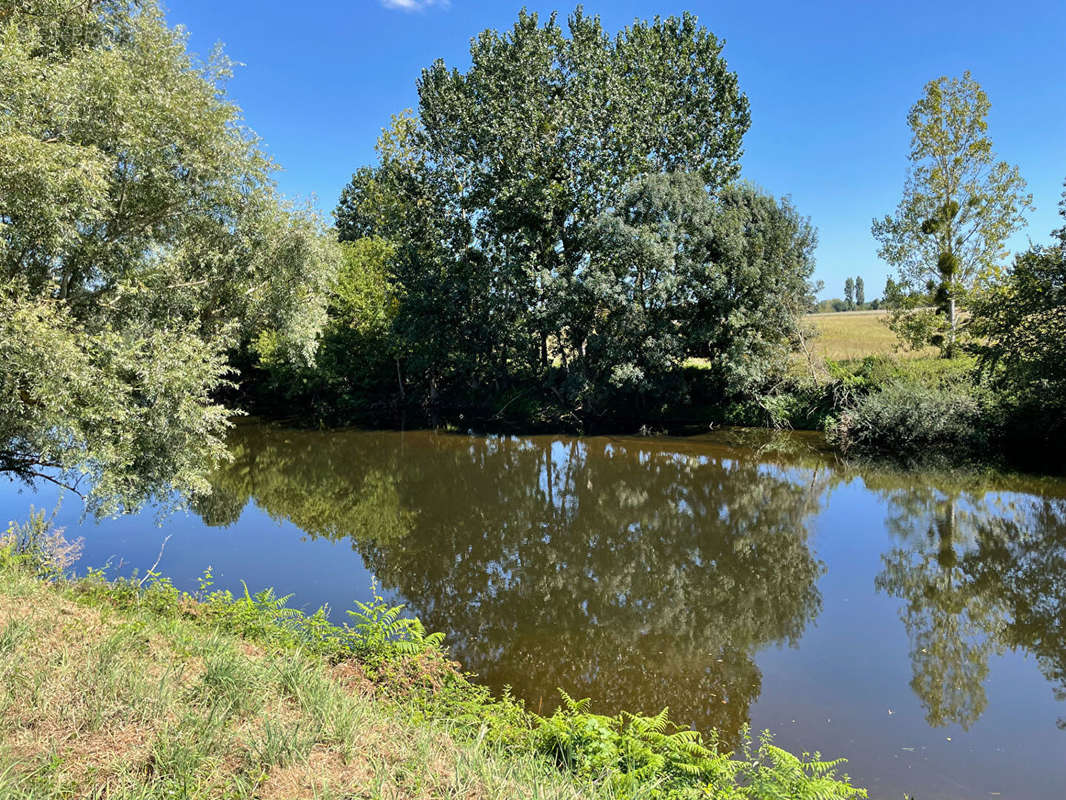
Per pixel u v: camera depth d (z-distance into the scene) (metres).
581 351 33.50
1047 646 10.00
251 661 5.95
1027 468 21.72
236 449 28.53
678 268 28.94
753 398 30.47
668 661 9.80
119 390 11.42
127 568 12.95
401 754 4.57
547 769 4.87
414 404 38.44
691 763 5.29
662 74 34.78
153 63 14.15
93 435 11.17
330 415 37.44
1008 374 22.80
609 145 32.56
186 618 7.83
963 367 26.88
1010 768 6.91
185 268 15.70
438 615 11.55
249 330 19.23
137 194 13.23
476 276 34.09
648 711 8.32
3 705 4.39
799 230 29.73
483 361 36.38
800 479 21.50
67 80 11.05
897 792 6.50
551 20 33.75
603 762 5.11
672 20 35.38
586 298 30.39
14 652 5.20
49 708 4.51
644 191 29.91
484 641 10.54
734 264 28.58
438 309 34.28
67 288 12.85
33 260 11.93
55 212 10.45
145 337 13.24
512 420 34.91
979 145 27.56
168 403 12.06
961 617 11.09
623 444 28.36
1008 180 27.33
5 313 9.94
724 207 30.38
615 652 10.12
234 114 15.08
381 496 20.56
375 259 38.44
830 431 26.73
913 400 24.53
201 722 4.52
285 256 18.17
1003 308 23.02
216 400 41.19
